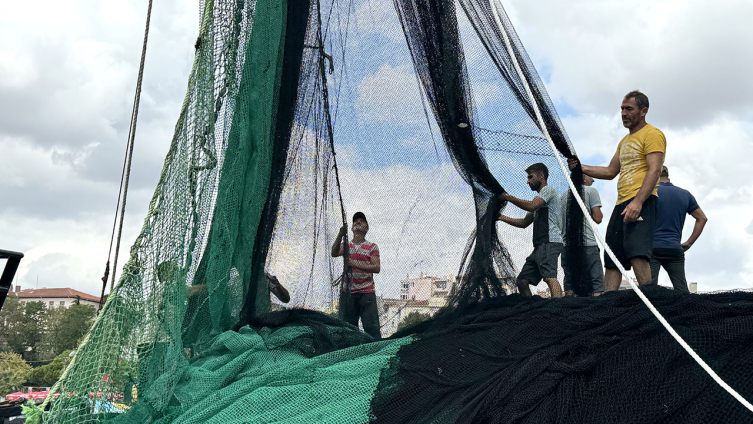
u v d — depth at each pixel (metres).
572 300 3.36
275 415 2.81
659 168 3.77
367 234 4.10
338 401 2.86
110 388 2.90
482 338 3.19
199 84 3.69
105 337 2.98
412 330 3.64
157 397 2.94
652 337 2.88
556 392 2.67
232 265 3.79
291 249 4.08
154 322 3.13
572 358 2.87
